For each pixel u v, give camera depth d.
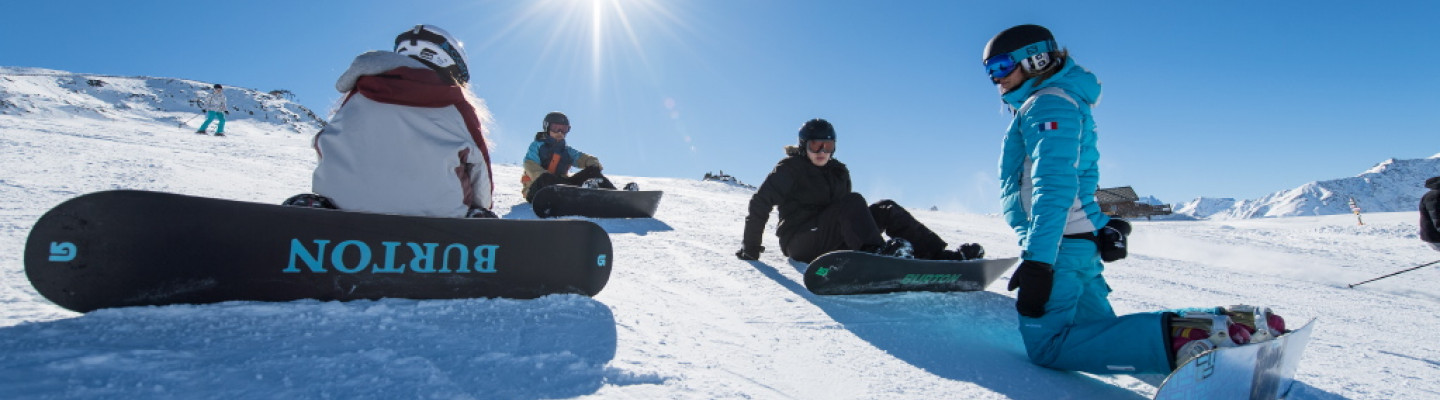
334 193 2.24
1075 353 2.07
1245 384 1.71
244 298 1.88
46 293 1.66
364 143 2.24
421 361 1.62
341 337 1.74
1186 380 1.51
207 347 1.58
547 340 1.91
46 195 3.86
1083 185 2.21
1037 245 2.09
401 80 2.27
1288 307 4.20
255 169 7.25
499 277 2.23
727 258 3.88
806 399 1.73
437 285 2.14
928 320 2.72
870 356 2.16
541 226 2.31
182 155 7.86
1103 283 2.33
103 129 12.27
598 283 2.43
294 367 1.51
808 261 4.02
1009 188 2.33
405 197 2.27
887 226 3.80
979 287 3.47
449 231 2.15
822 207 4.00
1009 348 2.45
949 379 2.00
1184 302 4.00
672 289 2.88
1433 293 5.99
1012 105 2.39
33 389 1.26
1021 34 2.25
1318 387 2.15
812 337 2.32
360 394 1.41
